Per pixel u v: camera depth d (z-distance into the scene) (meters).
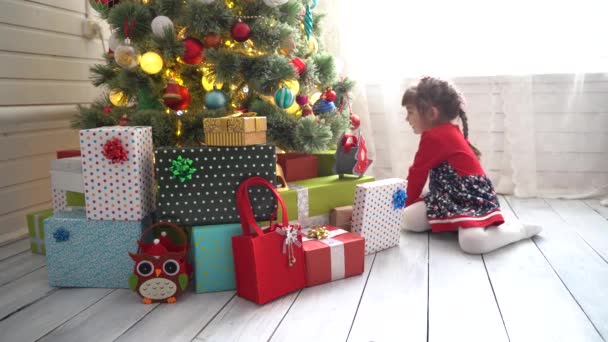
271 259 1.31
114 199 1.38
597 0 2.32
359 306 1.29
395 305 1.29
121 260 1.40
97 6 1.70
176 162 1.36
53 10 2.04
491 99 2.50
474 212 1.77
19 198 1.93
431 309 1.27
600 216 2.14
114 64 1.87
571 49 2.39
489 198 1.82
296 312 1.26
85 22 2.23
